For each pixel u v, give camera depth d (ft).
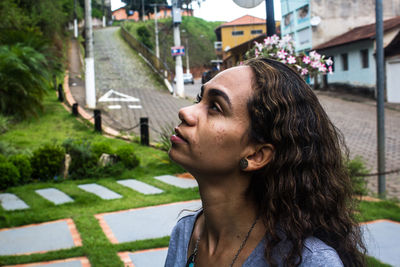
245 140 2.32
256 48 13.97
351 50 74.74
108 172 26.61
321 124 2.43
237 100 2.33
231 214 2.47
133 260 12.54
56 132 42.06
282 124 2.29
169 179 25.49
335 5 78.18
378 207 17.89
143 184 24.23
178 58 77.00
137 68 103.76
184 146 2.40
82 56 114.52
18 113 45.44
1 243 14.38
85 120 47.88
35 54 46.57
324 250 2.19
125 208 18.76
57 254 12.89
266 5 14.21
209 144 2.33
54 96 63.31
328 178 2.41
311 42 79.00
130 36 144.87
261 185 2.43
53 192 22.40
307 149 2.33
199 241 2.83
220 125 2.31
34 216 17.26
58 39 97.35
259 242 2.39
